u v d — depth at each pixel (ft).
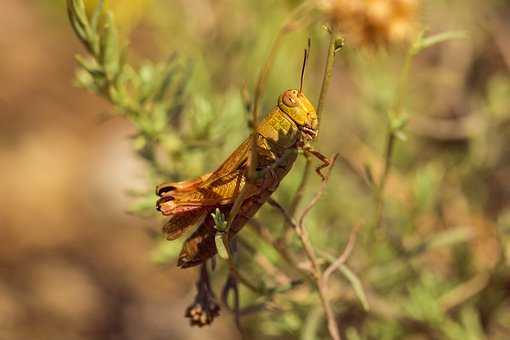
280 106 0.77
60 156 2.09
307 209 0.83
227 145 0.98
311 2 0.86
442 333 1.05
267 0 1.11
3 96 2.17
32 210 2.02
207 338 1.58
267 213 1.00
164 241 1.01
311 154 0.79
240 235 0.95
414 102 1.25
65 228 1.99
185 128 0.95
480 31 1.23
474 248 1.12
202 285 0.84
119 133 2.11
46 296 1.79
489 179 1.23
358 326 1.05
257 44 1.11
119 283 1.83
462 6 1.21
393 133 0.89
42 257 1.91
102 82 0.90
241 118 0.96
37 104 2.17
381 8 0.84
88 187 2.03
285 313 1.00
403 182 1.13
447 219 1.15
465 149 1.22
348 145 1.18
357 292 0.87
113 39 0.88
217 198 0.77
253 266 0.99
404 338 1.06
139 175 0.96
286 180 1.03
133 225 1.97
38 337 1.70
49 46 2.21
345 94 1.25
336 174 1.12
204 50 1.13
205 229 0.78
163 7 1.15
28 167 2.07
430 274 1.08
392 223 1.06
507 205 1.22
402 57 1.18
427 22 1.07
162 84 0.92
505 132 1.19
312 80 1.09
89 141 2.12
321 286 0.86
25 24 2.26
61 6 1.21
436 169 1.17
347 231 1.09
